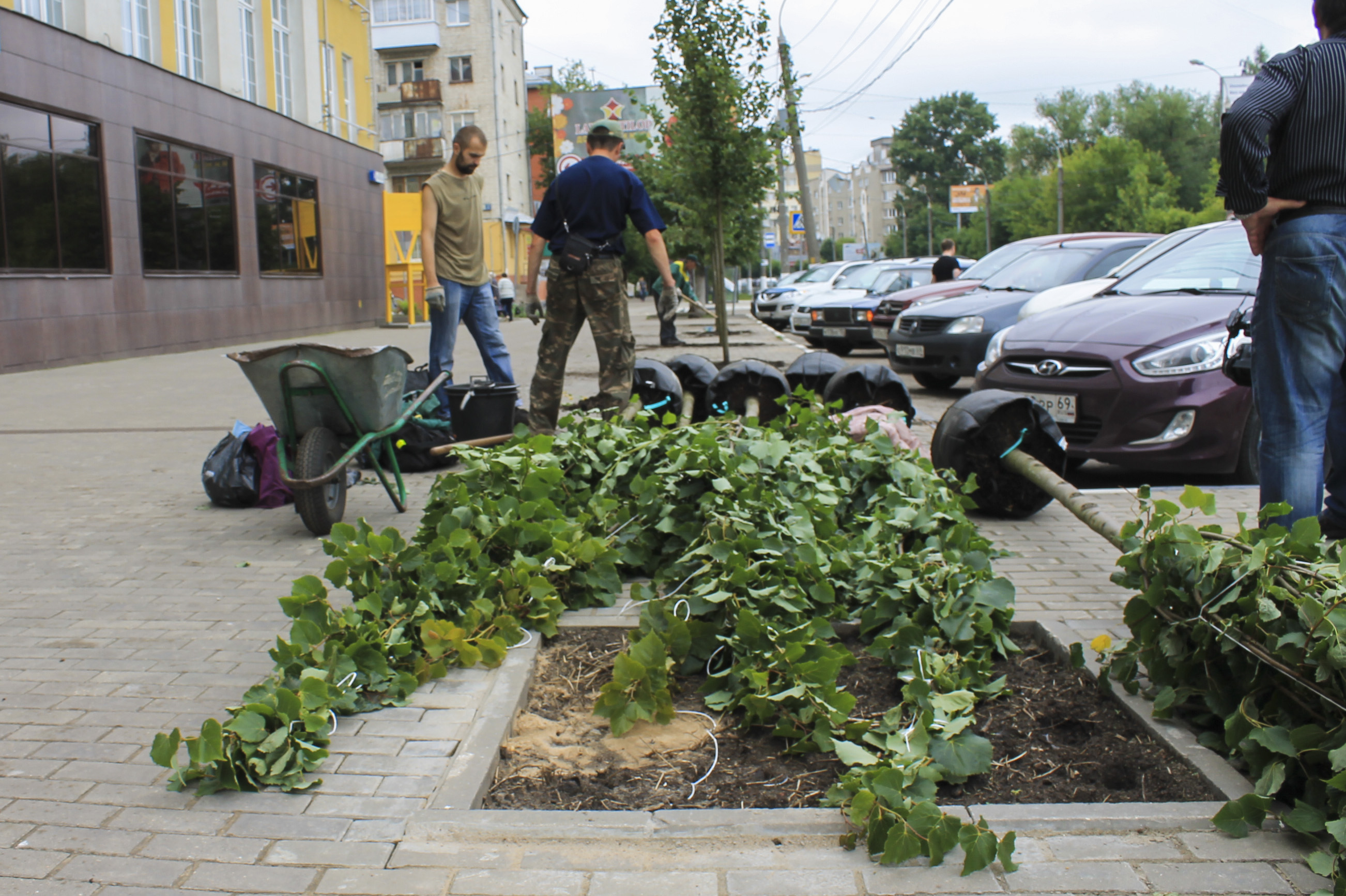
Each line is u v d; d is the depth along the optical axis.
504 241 61.31
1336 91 3.78
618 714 3.11
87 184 16.75
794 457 4.84
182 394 12.11
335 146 26.84
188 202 19.88
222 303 21.06
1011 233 97.56
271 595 4.47
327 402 5.55
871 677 3.45
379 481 6.97
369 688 3.27
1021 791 2.78
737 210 13.08
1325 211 3.81
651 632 3.35
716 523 4.01
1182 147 83.50
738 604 3.53
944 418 5.67
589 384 11.31
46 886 2.33
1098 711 3.20
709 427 5.08
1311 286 3.82
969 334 11.62
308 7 25.62
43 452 8.14
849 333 18.11
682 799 2.75
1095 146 80.62
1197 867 2.34
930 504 4.65
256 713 2.84
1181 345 6.41
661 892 2.28
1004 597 3.61
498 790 2.82
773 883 2.30
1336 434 4.45
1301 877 2.30
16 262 15.02
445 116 61.47
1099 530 4.37
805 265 44.88
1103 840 2.46
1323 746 2.49
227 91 21.67
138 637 3.95
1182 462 6.34
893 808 2.44
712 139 12.51
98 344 16.91
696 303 9.09
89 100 16.69
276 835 2.53
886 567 3.85
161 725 3.18
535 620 3.83
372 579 3.69
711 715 3.26
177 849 2.47
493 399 6.84
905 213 121.88
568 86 76.50
